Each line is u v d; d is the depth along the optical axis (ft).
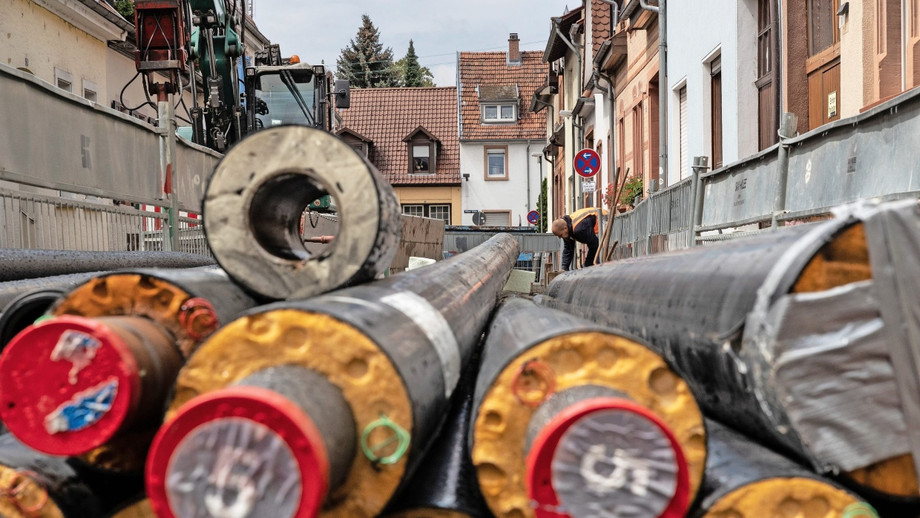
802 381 5.64
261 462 4.76
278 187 7.66
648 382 5.89
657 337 8.61
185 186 27.68
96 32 61.72
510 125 155.94
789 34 31.24
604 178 78.02
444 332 7.34
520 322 8.09
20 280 12.19
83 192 20.36
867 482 5.73
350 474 5.65
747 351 6.06
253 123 44.16
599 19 82.84
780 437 6.21
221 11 39.68
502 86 159.63
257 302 7.65
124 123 23.00
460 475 6.64
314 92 45.85
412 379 5.86
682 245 29.35
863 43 25.04
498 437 5.91
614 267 12.85
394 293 7.33
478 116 156.97
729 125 37.58
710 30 40.83
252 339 5.74
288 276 7.32
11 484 6.34
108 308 6.77
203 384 5.76
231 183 7.38
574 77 99.50
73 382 5.70
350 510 5.64
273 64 46.91
